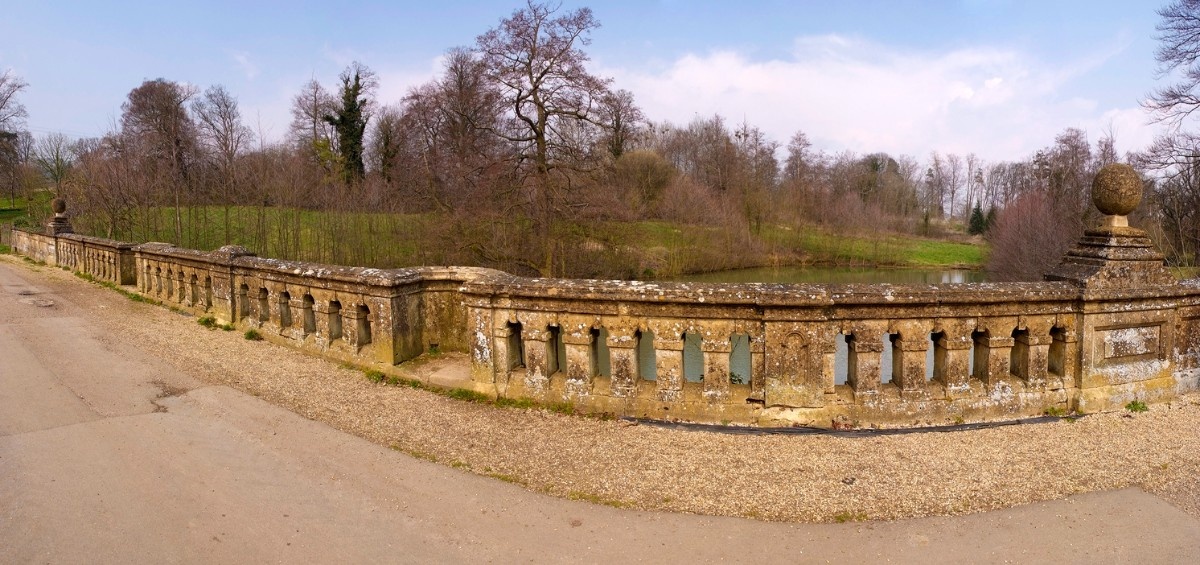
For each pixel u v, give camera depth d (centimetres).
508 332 575
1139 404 543
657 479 418
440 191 2562
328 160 4416
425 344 716
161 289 1221
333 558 331
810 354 502
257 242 2888
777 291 498
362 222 2872
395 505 388
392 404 571
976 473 420
